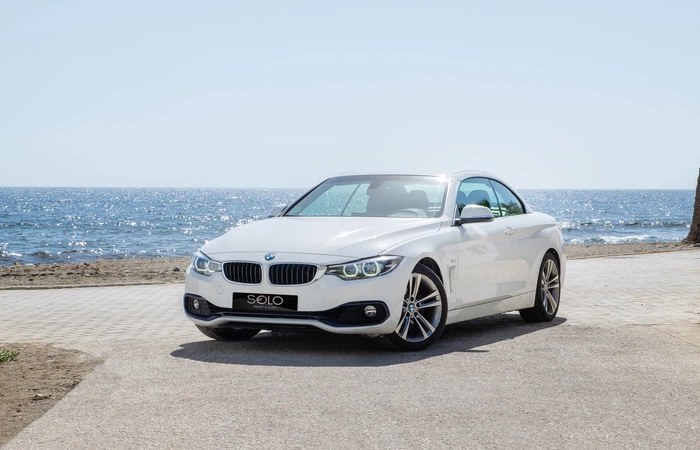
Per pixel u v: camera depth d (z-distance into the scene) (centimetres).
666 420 434
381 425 424
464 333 748
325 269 621
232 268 648
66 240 4656
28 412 457
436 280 662
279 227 695
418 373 555
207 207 12938
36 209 11062
